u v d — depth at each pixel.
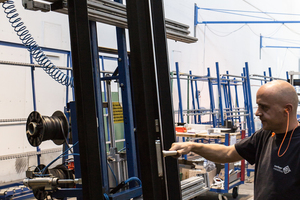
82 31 1.33
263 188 1.46
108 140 4.96
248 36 12.86
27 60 5.50
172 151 1.32
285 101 1.39
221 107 6.11
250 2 13.09
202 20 9.88
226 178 3.86
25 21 5.46
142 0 1.25
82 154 1.32
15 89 5.32
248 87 7.07
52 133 2.71
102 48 2.79
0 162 5.04
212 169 4.09
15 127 5.29
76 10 1.33
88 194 1.31
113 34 6.89
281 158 1.41
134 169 2.60
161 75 1.43
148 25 1.25
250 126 7.50
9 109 5.24
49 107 5.82
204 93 9.64
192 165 4.12
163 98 1.43
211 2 10.41
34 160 5.51
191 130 4.30
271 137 1.52
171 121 1.44
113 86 6.55
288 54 16.81
